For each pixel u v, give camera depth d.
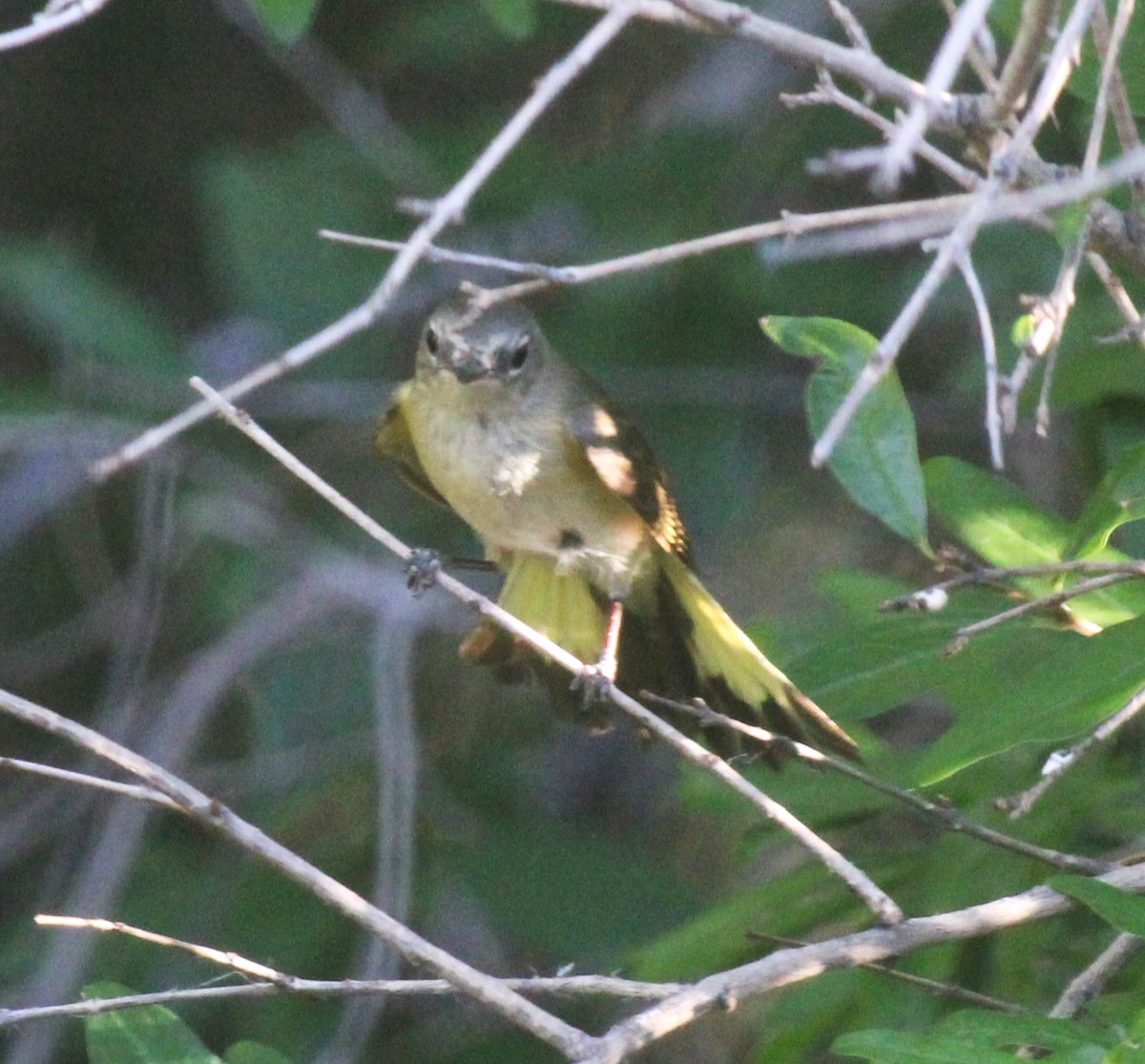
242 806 12.11
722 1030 12.98
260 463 12.83
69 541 13.44
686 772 8.77
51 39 14.61
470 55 12.98
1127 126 6.74
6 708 6.01
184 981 11.23
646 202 12.27
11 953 11.98
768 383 12.23
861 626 7.88
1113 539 9.34
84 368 12.50
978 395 10.80
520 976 11.64
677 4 5.85
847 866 6.51
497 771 12.34
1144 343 7.23
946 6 6.71
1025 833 8.22
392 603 12.23
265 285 12.57
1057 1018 6.12
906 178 11.89
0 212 14.59
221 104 14.81
